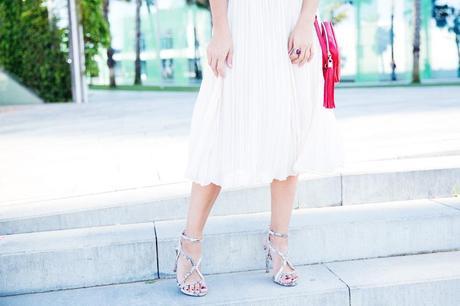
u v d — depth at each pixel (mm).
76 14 10555
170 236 2139
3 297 2014
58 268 2057
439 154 2969
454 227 2303
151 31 18281
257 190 2459
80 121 6434
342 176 2512
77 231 2252
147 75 18594
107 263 2092
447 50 15508
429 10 15375
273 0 1827
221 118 1855
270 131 1846
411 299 2018
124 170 3119
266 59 1818
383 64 15859
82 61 10742
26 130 5605
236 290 1995
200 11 17578
